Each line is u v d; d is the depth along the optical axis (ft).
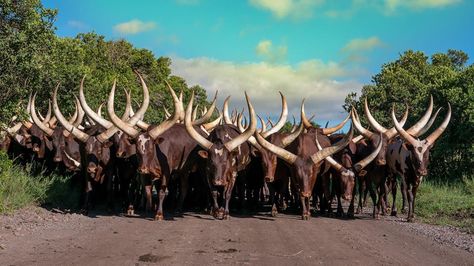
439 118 65.57
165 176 37.81
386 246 27.45
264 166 39.78
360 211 46.09
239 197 45.16
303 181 38.27
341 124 52.06
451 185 58.59
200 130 42.91
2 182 39.01
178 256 23.76
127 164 42.19
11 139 50.19
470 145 61.67
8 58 41.19
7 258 22.68
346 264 22.76
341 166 40.45
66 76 56.85
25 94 47.73
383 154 42.19
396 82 84.43
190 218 38.22
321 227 34.42
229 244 27.02
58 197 44.29
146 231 31.01
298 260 23.40
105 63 96.89
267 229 32.83
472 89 62.85
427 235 31.81
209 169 37.27
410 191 40.04
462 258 24.82
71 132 39.96
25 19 42.68
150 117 88.69
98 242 26.89
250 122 37.24
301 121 41.22
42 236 28.17
